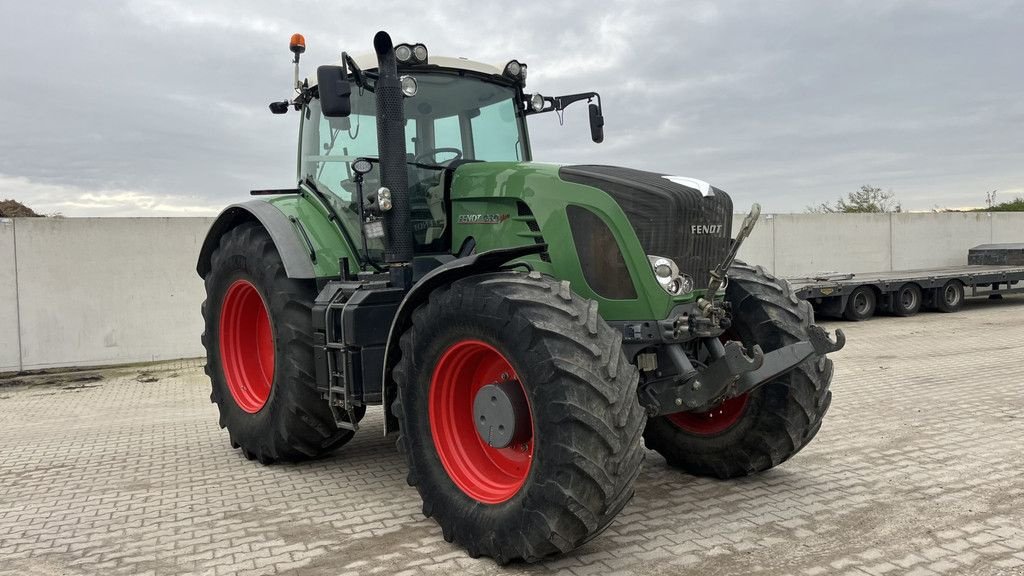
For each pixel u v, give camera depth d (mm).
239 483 4770
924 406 6453
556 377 3098
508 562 3303
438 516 3619
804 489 4309
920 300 15172
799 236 16484
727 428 4406
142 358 11281
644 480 4586
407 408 3766
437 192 4648
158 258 11328
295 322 4844
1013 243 19688
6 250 10570
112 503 4391
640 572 3201
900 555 3322
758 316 4266
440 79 4914
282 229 4941
